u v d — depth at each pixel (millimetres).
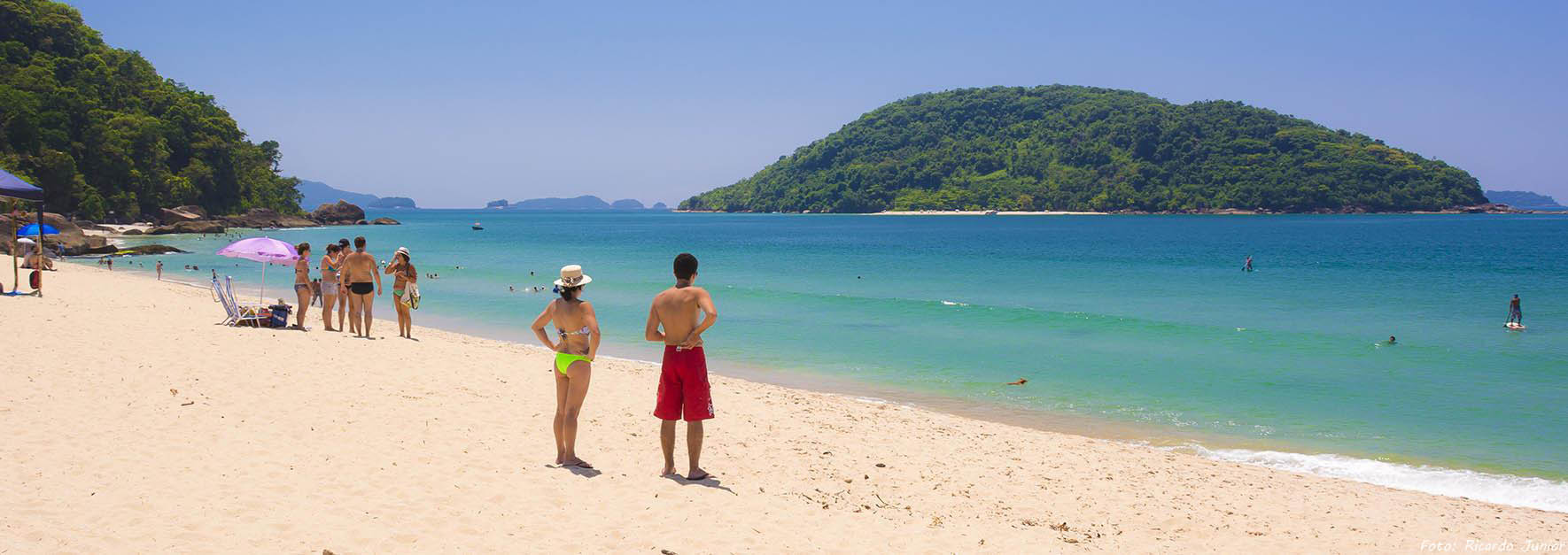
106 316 15109
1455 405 13016
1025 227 138500
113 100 99062
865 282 35688
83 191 79188
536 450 7938
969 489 8109
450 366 12281
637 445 8508
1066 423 11953
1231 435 11359
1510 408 12789
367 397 9633
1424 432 11453
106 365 10312
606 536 5758
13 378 9250
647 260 51906
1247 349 18109
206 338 12992
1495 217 193625
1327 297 29172
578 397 7387
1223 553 6770
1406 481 9438
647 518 6215
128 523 5344
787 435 9750
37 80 86000
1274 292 31016
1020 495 8062
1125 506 7895
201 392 9211
